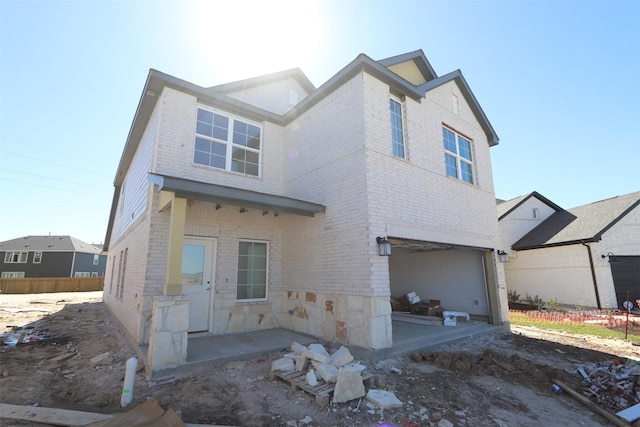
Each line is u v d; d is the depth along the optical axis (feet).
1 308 47.52
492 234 32.40
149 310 20.47
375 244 20.42
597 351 22.97
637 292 48.47
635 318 37.04
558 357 21.43
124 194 40.63
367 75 23.36
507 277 60.18
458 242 27.76
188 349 19.08
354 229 21.45
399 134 25.72
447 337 24.77
